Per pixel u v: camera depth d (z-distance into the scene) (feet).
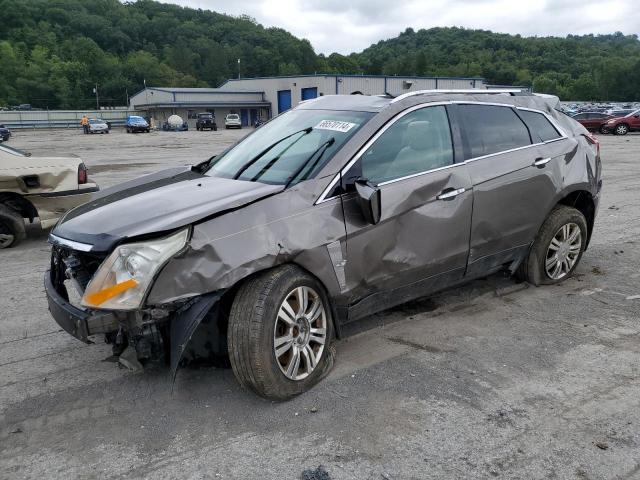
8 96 388.37
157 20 569.64
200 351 11.14
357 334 14.12
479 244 14.20
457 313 15.30
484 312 15.34
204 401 11.18
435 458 9.33
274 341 10.59
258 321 10.32
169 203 11.30
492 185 14.14
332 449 9.61
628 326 14.33
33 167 23.79
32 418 10.81
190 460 9.42
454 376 11.96
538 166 15.28
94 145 108.17
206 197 11.38
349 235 11.55
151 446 9.83
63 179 24.43
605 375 11.89
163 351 10.40
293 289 10.80
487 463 9.18
